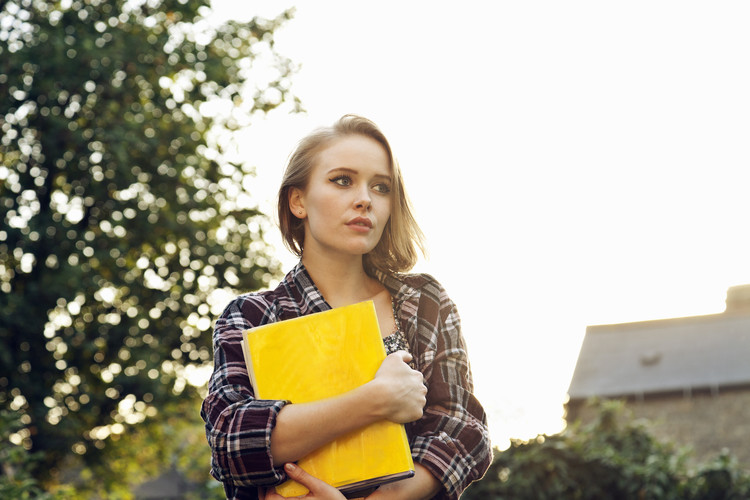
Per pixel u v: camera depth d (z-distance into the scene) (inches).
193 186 584.7
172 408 590.2
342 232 64.6
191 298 584.1
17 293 539.5
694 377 1465.3
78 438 568.1
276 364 58.7
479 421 65.6
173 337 576.4
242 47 611.5
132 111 572.1
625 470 304.8
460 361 67.8
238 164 602.9
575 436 323.6
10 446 272.1
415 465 61.1
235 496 60.1
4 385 536.1
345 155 65.1
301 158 66.6
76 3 569.9
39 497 254.1
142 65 558.3
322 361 58.8
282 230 70.0
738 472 305.1
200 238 580.1
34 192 580.7
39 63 532.7
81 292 546.9
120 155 522.3
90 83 556.1
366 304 59.7
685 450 325.4
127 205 562.9
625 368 1542.8
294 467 56.4
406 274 70.4
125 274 569.3
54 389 555.8
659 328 1617.9
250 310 65.6
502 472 308.7
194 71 589.6
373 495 58.7
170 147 578.9
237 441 56.2
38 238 545.3
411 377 57.8
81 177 574.2
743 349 1503.4
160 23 601.3
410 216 68.6
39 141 564.7
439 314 68.7
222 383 61.1
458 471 61.4
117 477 633.6
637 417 1462.8
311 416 56.2
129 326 563.8
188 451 665.0
